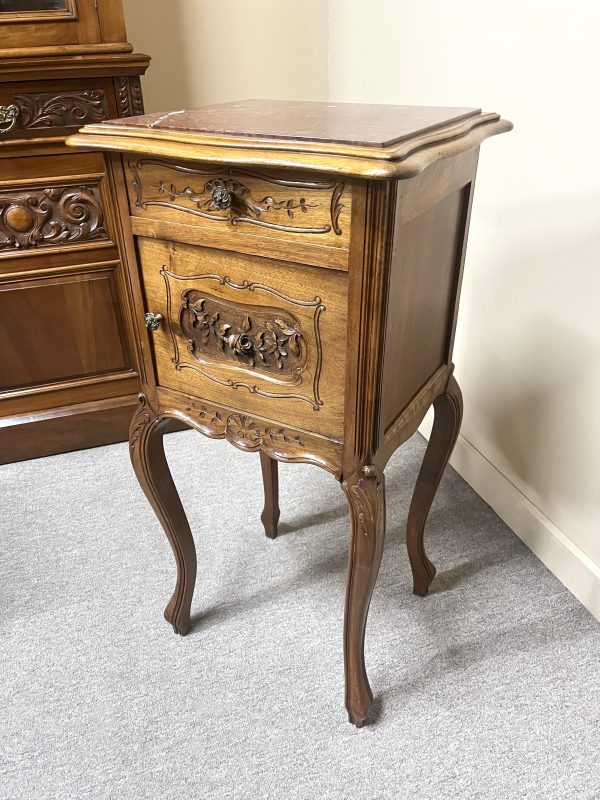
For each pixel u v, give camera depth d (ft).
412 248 2.39
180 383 2.97
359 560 2.74
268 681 3.47
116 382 5.47
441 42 4.27
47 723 3.27
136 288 2.83
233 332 2.67
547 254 3.75
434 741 3.14
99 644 3.71
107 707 3.35
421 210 2.31
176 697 3.39
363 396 2.43
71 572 4.24
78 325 5.15
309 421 2.65
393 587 4.06
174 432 5.76
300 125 2.41
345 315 2.32
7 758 3.11
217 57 5.56
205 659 3.60
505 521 4.60
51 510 4.82
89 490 5.05
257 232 2.34
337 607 3.93
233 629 3.79
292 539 4.50
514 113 3.76
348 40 5.51
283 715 3.28
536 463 4.21
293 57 5.79
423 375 3.02
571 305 3.63
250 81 5.76
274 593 4.04
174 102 5.61
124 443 5.67
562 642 3.65
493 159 4.07
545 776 2.97
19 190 4.54
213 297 2.63
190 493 4.96
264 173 2.21
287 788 2.95
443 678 3.45
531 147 3.69
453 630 3.74
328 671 3.52
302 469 5.23
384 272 2.15
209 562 4.29
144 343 2.96
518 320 4.12
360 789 2.94
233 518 4.71
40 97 4.31
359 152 1.97
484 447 4.81
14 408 5.26
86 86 4.40
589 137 3.26
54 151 4.50
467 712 3.27
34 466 5.34
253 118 2.65
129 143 2.39
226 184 2.32
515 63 3.65
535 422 4.14
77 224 4.79
